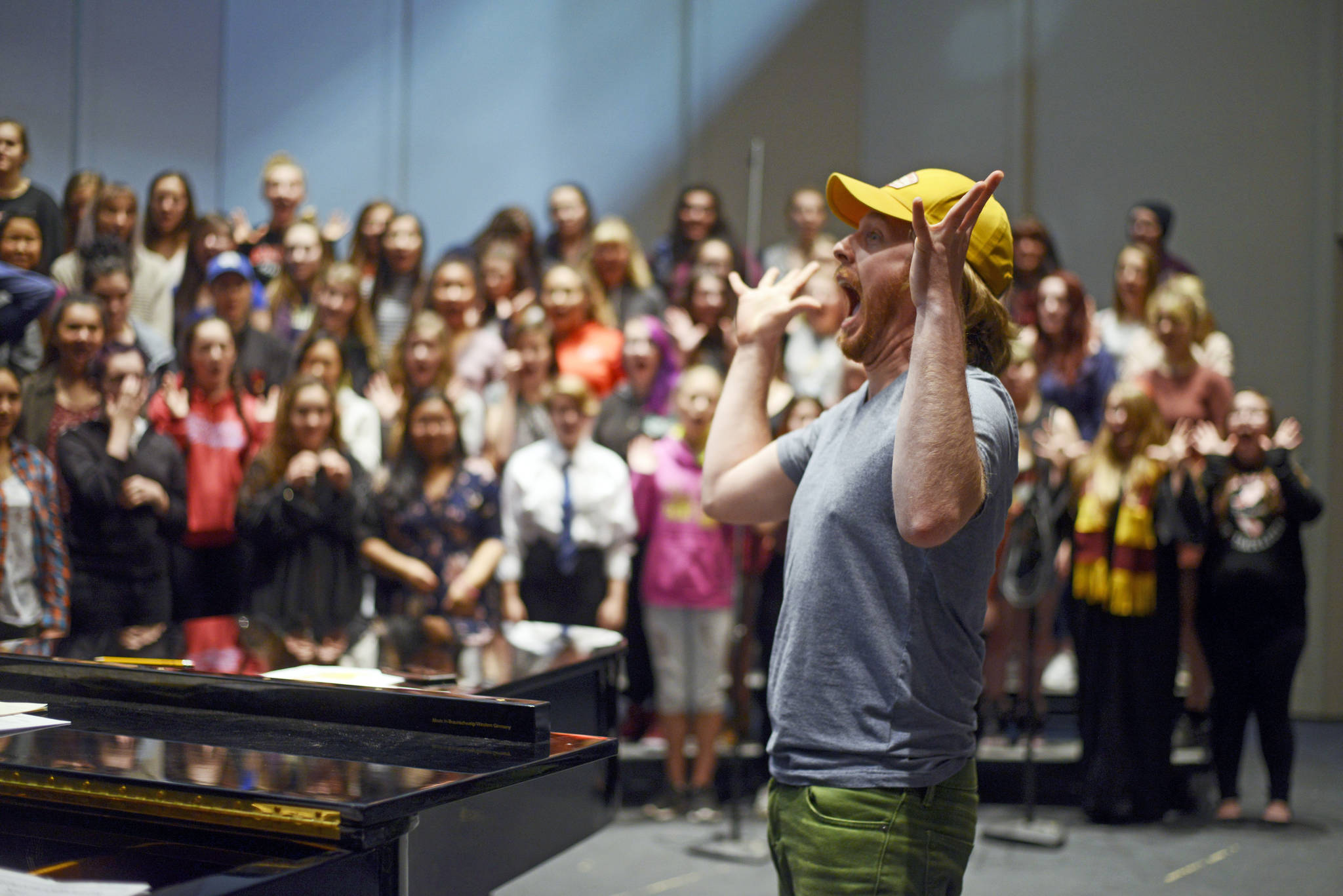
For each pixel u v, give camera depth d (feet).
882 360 4.51
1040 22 18.85
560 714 7.79
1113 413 12.73
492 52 20.88
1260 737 12.55
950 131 19.33
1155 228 15.93
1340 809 12.87
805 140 19.98
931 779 4.17
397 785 3.83
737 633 11.93
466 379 14.93
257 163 21.39
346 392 13.66
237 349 13.80
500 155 20.92
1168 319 13.96
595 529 12.89
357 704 4.95
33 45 18.34
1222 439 13.98
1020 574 12.60
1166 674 12.51
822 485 4.43
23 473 11.09
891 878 4.11
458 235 21.09
